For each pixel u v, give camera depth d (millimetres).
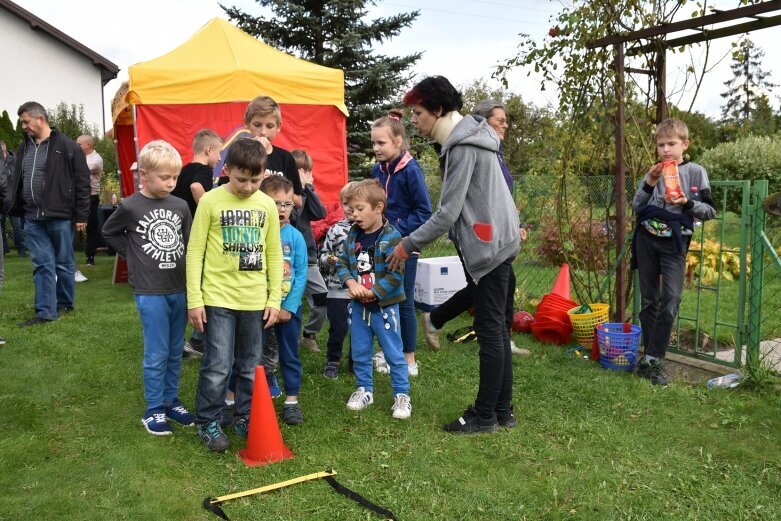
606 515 2613
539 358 4801
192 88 6992
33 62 22906
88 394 3934
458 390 4086
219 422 3338
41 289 5734
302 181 4738
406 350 4301
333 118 7855
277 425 3156
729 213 10078
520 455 3162
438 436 3381
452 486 2844
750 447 3240
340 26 17594
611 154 5418
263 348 3828
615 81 5086
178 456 3123
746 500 2740
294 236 3539
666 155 4223
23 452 3070
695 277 7629
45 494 2697
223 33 7672
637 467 3035
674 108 5211
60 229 5871
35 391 3945
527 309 6414
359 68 17453
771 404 3779
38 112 5590
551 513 2631
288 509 2656
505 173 4266
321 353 4871
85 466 2980
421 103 3318
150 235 3328
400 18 17828
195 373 4359
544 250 7523
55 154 5691
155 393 3416
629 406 3807
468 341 5219
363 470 3002
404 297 3635
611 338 4441
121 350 4871
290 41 17844
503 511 2641
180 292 3445
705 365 4566
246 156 3045
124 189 9891
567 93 5344
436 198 8852
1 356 4648
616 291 5242
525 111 21156
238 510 2641
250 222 3189
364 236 3699
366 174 17750
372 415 3656
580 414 3695
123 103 7441
